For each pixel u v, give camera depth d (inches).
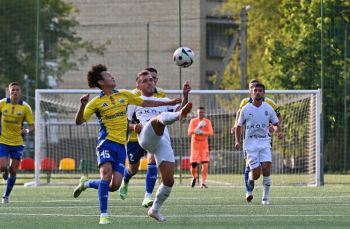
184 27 3164.4
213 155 2044.8
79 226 736.3
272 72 2519.7
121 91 789.9
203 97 2434.8
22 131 1121.4
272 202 1087.0
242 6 3149.6
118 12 3152.1
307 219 812.0
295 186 1619.1
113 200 1133.7
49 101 1927.9
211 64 3700.8
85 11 3144.7
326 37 2124.8
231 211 924.6
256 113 1060.5
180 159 1788.9
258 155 1059.9
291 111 1946.4
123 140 781.9
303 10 2411.4
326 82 2043.6
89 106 772.0
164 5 3159.5
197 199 1156.5
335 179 1913.1
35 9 2554.1
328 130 2000.5
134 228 713.0
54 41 2736.2
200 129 1558.8
